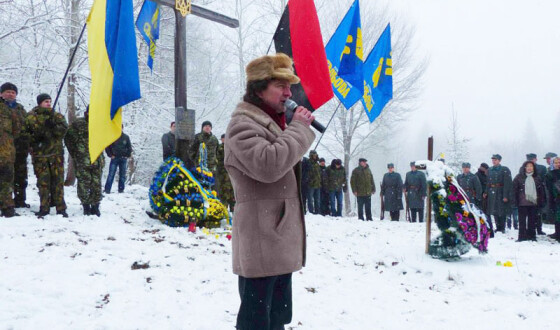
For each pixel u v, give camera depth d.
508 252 7.32
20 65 11.34
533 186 9.55
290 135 1.93
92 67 5.36
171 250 5.05
